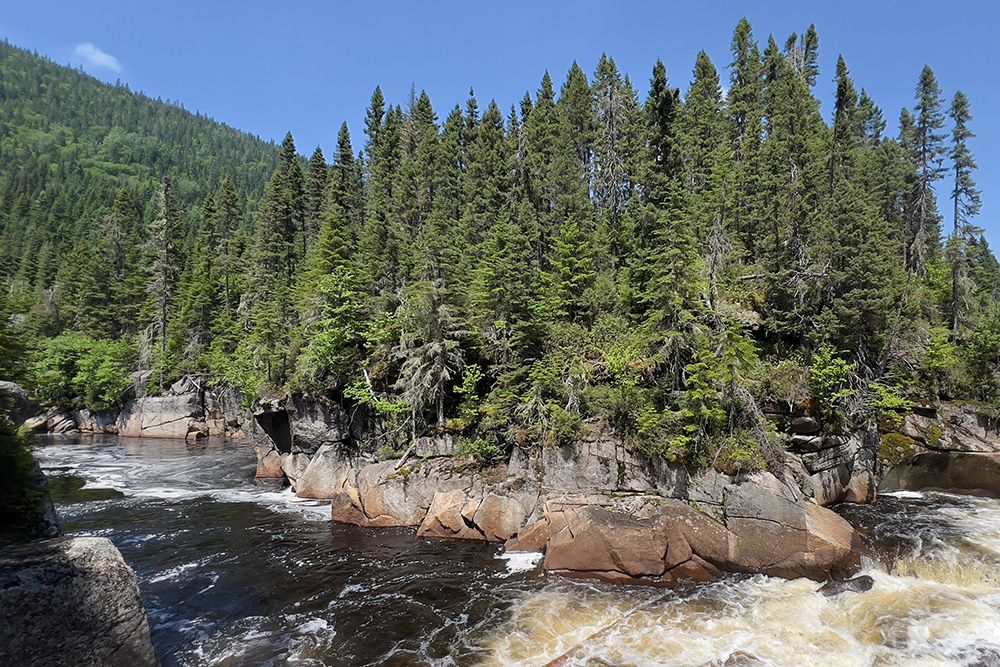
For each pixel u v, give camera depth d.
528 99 57.50
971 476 26.73
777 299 29.05
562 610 14.75
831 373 23.89
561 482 21.30
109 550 10.84
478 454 23.19
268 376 35.09
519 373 23.94
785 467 20.81
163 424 54.47
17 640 8.81
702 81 47.19
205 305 59.00
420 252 32.34
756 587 15.97
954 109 34.97
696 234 29.73
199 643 13.32
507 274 26.36
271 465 33.78
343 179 59.34
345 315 28.75
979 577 15.77
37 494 16.31
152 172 199.50
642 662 11.98
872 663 11.69
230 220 76.50
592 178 43.88
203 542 20.92
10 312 23.61
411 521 22.75
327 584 16.86
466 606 15.16
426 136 49.22
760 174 34.91
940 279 35.72
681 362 22.52
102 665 9.88
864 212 28.31
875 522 20.64
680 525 17.83
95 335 65.38
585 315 28.42
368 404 27.73
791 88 40.41
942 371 29.22
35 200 124.50
